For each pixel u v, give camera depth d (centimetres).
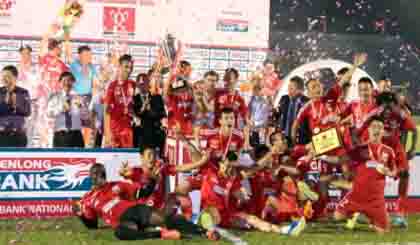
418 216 1048
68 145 1097
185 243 789
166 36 1484
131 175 861
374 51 1712
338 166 1013
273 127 1219
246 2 1543
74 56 1410
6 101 1081
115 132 1107
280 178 918
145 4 1469
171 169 876
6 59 1376
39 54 1380
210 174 873
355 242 826
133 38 1461
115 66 1427
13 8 1380
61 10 1408
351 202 900
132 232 794
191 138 993
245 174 888
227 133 907
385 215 899
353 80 1439
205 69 1512
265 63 1530
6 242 781
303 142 1070
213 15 1517
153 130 1105
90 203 845
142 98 1102
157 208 852
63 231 852
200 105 1127
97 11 1434
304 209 946
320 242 818
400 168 974
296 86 1235
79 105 1135
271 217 916
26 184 942
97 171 854
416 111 1688
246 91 1498
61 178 959
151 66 1450
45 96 1351
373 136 891
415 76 1712
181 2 1493
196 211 941
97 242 785
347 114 1045
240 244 793
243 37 1545
